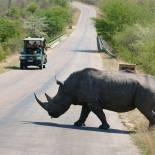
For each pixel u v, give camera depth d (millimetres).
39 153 30094
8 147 31469
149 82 41844
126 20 175125
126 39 138875
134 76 42031
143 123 43344
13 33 140750
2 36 136000
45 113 47438
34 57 106062
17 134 36094
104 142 34969
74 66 114875
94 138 36281
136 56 119938
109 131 40000
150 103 41312
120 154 31094
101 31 178625
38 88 70062
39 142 33531
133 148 33125
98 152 31375
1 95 61094
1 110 48688
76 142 34281
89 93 41844
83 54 160000
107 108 42094
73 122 43219
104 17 178250
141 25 151500
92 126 41969
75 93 42469
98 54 161375
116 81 41719
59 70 104438
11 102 54750
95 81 41969
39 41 109188
